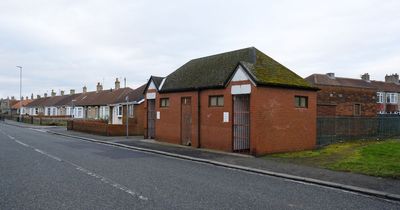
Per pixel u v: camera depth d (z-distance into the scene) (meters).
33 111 80.75
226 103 17.88
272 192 8.85
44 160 14.03
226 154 16.53
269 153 16.38
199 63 23.20
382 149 17.12
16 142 22.16
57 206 7.18
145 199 7.82
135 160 14.62
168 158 15.66
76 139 26.05
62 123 48.94
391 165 12.29
